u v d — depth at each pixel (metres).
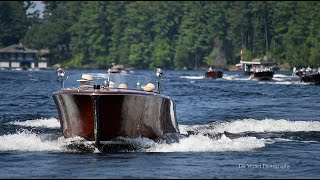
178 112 106.88
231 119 92.94
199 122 90.88
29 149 65.44
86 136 64.12
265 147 68.88
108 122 63.19
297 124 85.88
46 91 168.75
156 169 56.19
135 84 68.06
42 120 90.38
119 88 66.00
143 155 63.00
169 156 62.53
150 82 69.19
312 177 53.88
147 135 66.69
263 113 103.88
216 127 84.38
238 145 69.00
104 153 64.06
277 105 121.88
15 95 148.12
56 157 61.59
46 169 56.00
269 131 82.25
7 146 66.69
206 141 70.62
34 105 119.75
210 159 61.16
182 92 167.88
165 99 68.12
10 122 88.75
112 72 69.19
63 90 64.81
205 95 155.25
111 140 64.25
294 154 64.62
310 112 106.00
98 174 54.06
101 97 61.78
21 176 53.25
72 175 53.62
